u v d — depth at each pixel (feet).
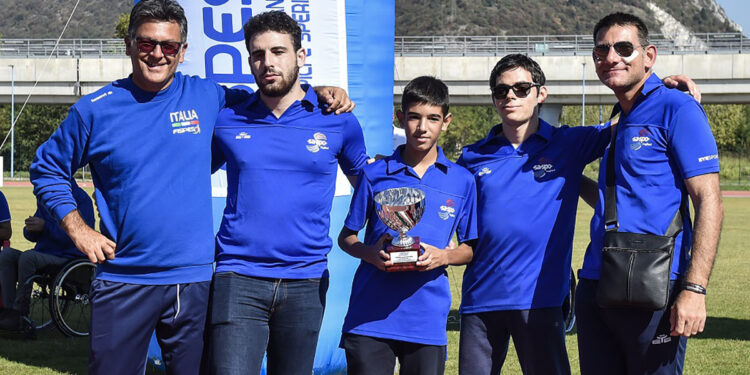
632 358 11.60
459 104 131.23
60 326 22.39
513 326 12.67
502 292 12.64
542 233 12.59
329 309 17.78
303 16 17.53
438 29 550.36
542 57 127.85
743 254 44.93
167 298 11.55
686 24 652.07
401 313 12.04
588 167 147.43
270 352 12.27
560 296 12.72
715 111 201.57
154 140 11.50
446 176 12.36
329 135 12.19
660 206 11.23
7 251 22.66
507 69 12.68
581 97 128.98
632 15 11.69
